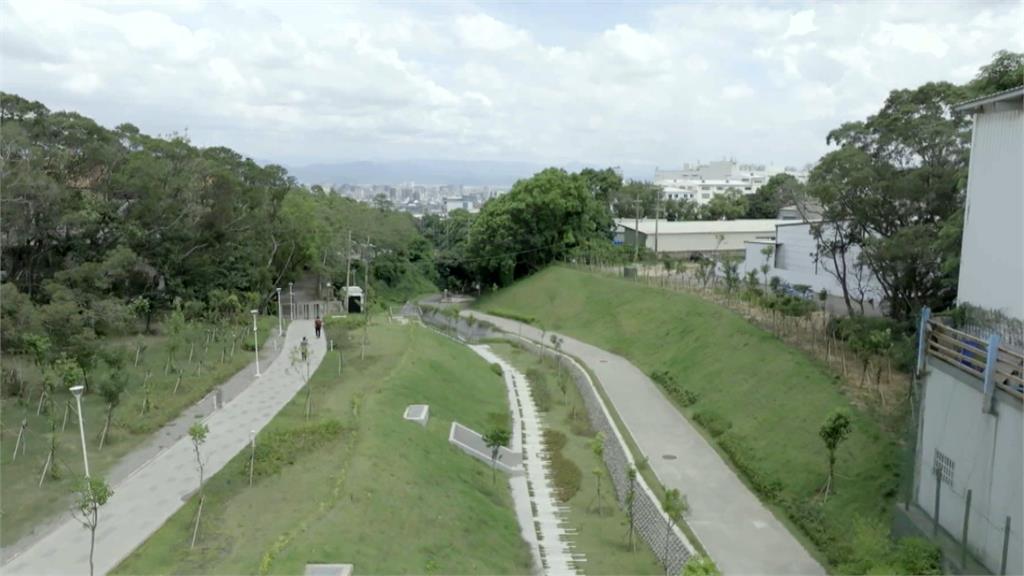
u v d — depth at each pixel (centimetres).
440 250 12619
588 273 8931
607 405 4800
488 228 9994
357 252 10100
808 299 5316
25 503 2889
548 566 2908
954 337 2652
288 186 8019
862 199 3953
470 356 6450
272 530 2672
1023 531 2064
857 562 2569
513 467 4031
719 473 3641
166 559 2475
